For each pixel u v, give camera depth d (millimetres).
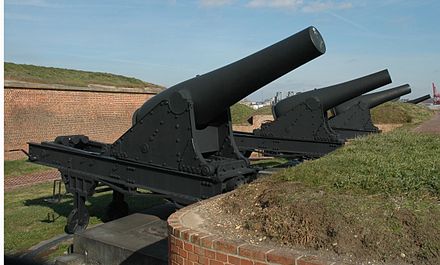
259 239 2730
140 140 5344
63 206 7574
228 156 5578
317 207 2717
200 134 5422
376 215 2568
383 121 22406
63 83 16344
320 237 2541
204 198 4836
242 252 2430
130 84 21094
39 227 6312
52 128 12352
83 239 4820
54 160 6316
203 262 2600
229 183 4812
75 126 12930
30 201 8016
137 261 4285
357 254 2387
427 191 2838
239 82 4961
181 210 3371
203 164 4812
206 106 5195
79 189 5965
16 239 5723
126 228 5070
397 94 13547
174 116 5051
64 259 4742
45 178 10461
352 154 4117
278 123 9906
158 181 5207
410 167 3305
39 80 15281
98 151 6793
